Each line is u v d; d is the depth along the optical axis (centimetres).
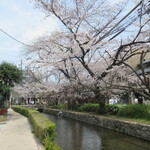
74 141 1066
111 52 1441
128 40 1343
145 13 973
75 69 1667
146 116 1209
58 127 1587
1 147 719
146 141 991
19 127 1259
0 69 1931
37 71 2244
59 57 1425
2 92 1955
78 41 1330
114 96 1688
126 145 946
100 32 1413
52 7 1272
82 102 2788
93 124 1631
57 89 1688
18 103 5778
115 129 1294
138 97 1798
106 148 909
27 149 678
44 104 4200
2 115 1891
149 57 2480
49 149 616
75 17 1376
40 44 1505
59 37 1374
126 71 1644
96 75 1514
